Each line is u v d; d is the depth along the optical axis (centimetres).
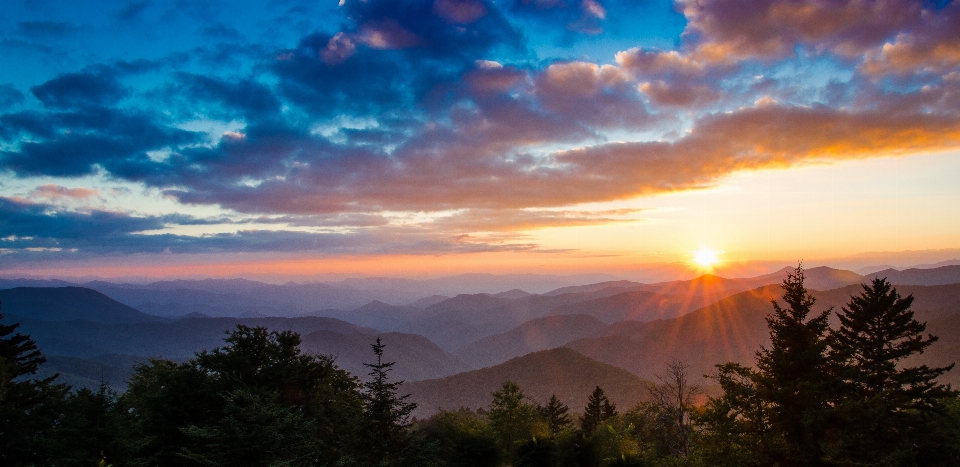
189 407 2802
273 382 3172
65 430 2269
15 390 3114
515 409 4494
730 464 2364
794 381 2253
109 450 2300
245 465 2089
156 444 2719
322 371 3447
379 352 2972
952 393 2884
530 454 2967
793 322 2361
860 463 2019
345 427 3000
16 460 2733
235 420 2144
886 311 3075
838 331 3228
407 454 2809
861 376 2334
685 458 2778
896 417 2380
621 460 2870
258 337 3347
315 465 2598
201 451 2464
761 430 2369
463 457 3391
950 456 2356
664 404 3888
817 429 2181
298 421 2478
